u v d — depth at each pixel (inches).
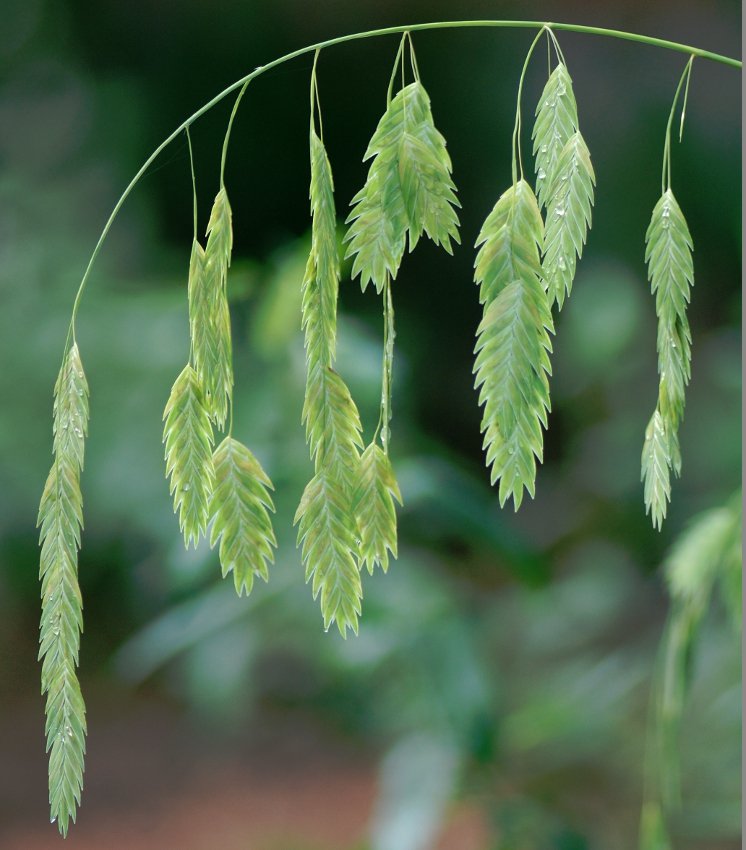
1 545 71.6
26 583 78.9
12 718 87.0
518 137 18.8
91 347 57.8
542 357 18.6
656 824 24.9
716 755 41.4
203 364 19.0
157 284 66.4
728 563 24.0
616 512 65.4
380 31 19.0
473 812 55.0
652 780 25.0
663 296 19.5
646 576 61.6
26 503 66.7
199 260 19.1
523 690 47.9
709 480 65.8
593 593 56.8
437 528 40.3
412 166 18.8
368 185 18.8
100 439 56.8
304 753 82.4
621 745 45.4
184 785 79.3
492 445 18.5
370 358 36.2
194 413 19.0
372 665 35.7
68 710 19.2
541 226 18.7
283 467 36.8
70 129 87.4
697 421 67.6
